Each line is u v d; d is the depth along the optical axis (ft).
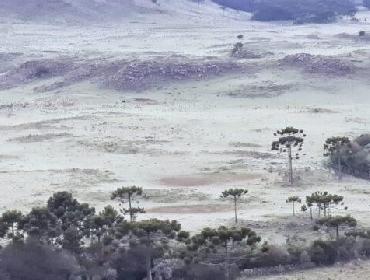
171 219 630.33
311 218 625.41
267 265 534.37
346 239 564.71
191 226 605.73
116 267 517.55
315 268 540.52
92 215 566.77
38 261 508.53
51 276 506.89
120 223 554.05
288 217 630.74
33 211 546.26
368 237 577.43
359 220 620.08
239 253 536.01
